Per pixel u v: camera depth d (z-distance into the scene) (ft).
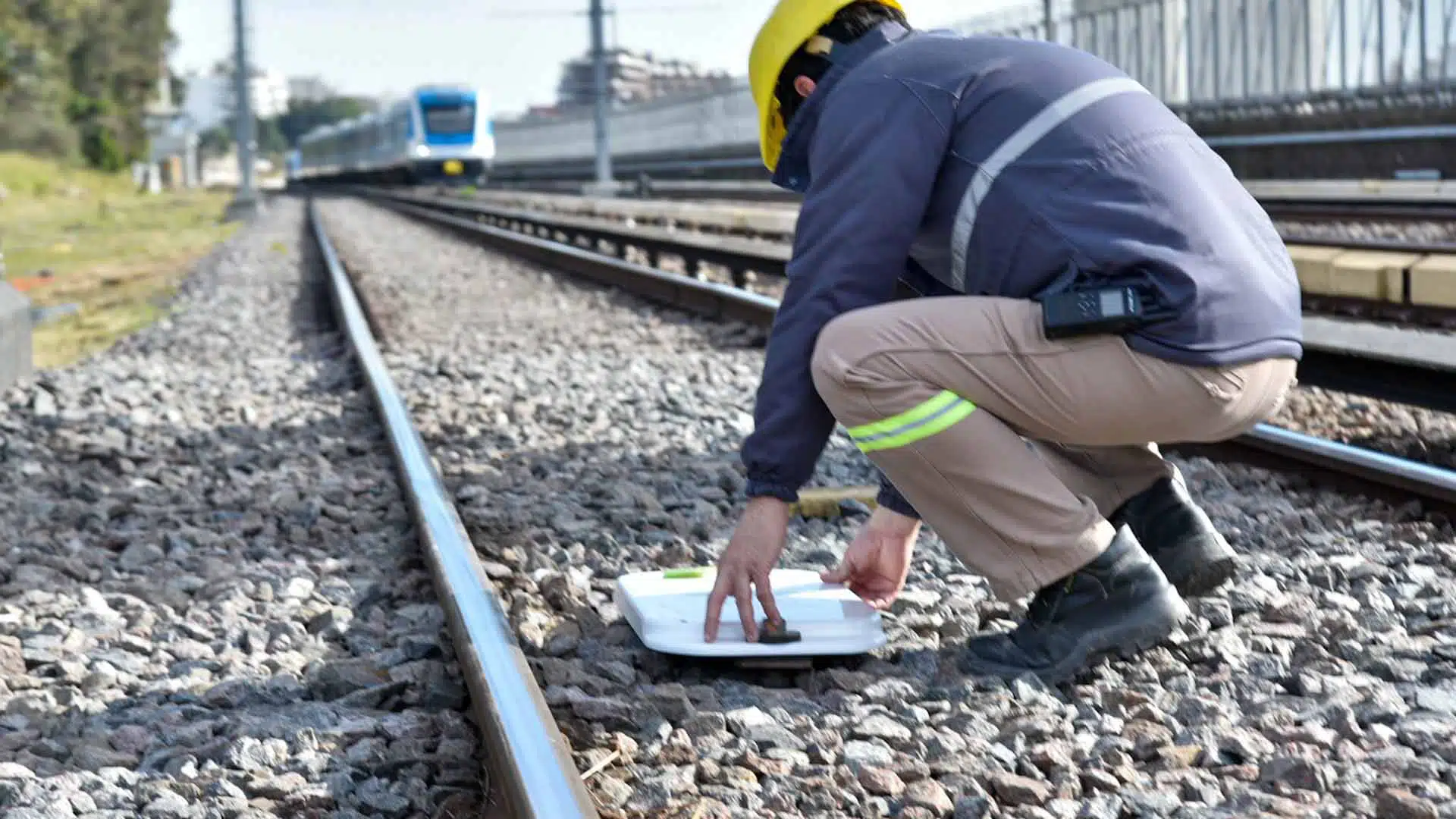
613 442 20.40
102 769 9.11
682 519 15.31
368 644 11.67
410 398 25.17
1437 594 11.46
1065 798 8.07
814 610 10.38
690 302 38.45
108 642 12.00
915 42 9.33
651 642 10.24
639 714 9.57
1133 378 9.00
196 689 10.77
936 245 9.55
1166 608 9.82
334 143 228.22
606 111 117.91
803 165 9.82
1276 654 10.17
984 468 9.46
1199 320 8.70
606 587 12.87
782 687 10.27
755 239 53.16
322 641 11.96
